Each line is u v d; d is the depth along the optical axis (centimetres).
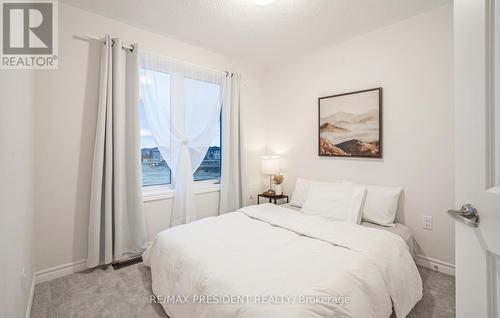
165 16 224
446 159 207
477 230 77
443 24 206
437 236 213
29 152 168
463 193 81
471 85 77
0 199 92
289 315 96
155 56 254
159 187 274
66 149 210
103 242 224
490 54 72
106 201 218
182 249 159
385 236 173
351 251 152
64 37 207
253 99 355
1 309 93
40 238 199
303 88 320
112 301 174
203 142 295
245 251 153
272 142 364
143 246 241
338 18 226
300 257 144
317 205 243
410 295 152
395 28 234
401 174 234
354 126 264
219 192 320
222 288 117
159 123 260
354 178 269
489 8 72
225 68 319
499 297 72
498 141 71
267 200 369
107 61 218
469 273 80
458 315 84
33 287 184
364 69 257
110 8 212
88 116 220
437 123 212
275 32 253
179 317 138
